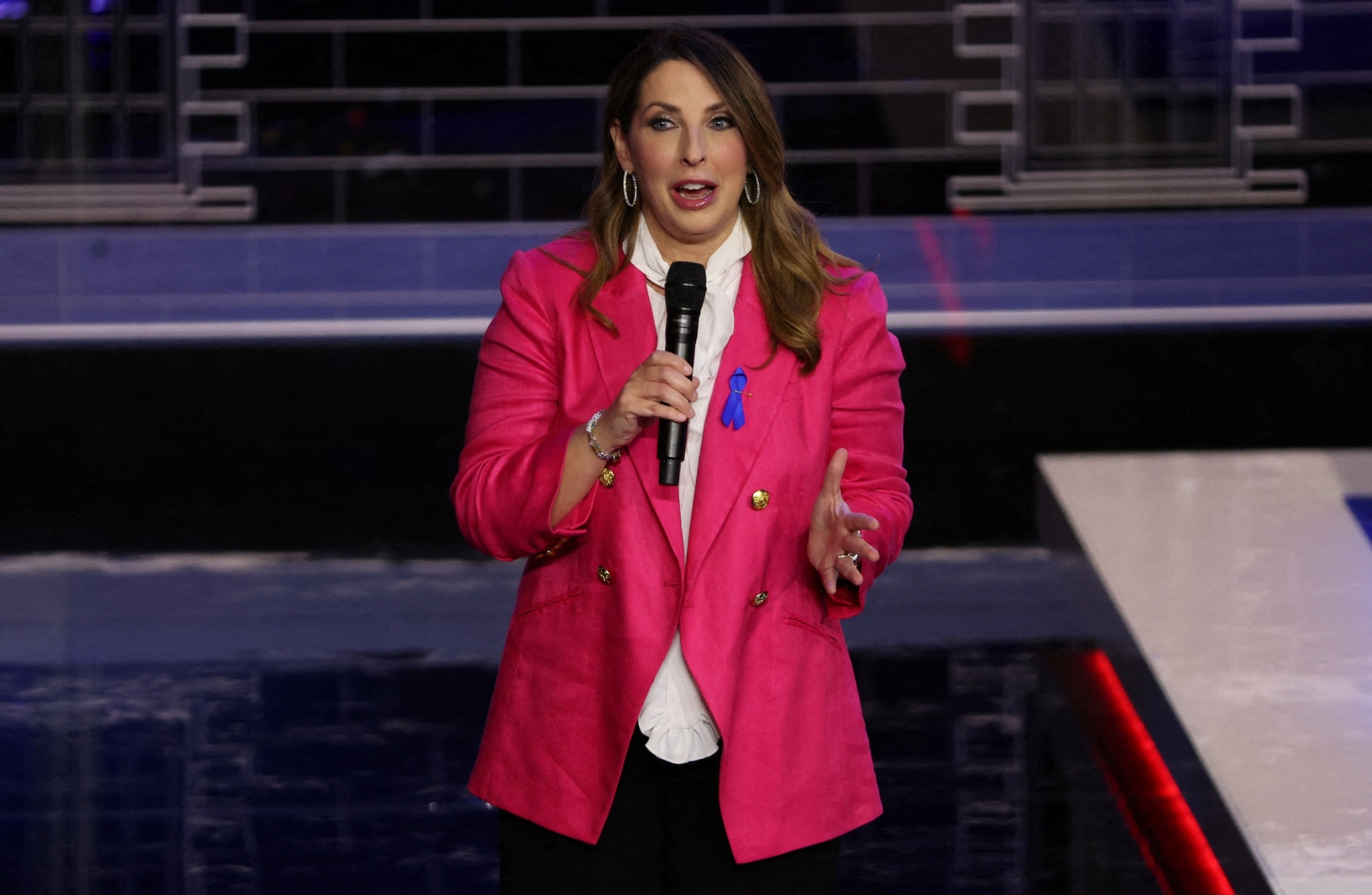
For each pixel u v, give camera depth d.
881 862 10.89
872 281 6.21
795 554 5.94
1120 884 10.50
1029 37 23.59
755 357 5.91
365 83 23.67
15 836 11.32
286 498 21.56
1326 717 11.77
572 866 5.88
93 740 13.39
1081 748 13.06
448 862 10.90
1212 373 21.42
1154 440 21.53
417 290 23.89
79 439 21.53
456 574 18.91
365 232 23.78
